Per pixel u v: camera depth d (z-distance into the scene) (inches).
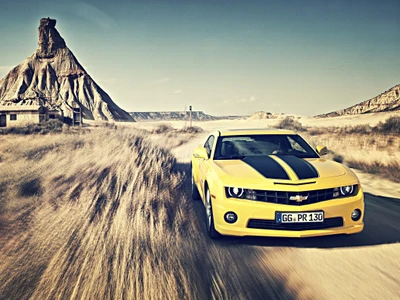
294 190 163.2
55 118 2475.4
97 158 409.1
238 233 167.0
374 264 146.6
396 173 378.0
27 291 124.5
